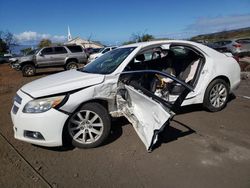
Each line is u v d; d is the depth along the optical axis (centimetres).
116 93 417
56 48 1803
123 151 397
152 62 536
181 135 444
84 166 360
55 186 317
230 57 568
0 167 367
